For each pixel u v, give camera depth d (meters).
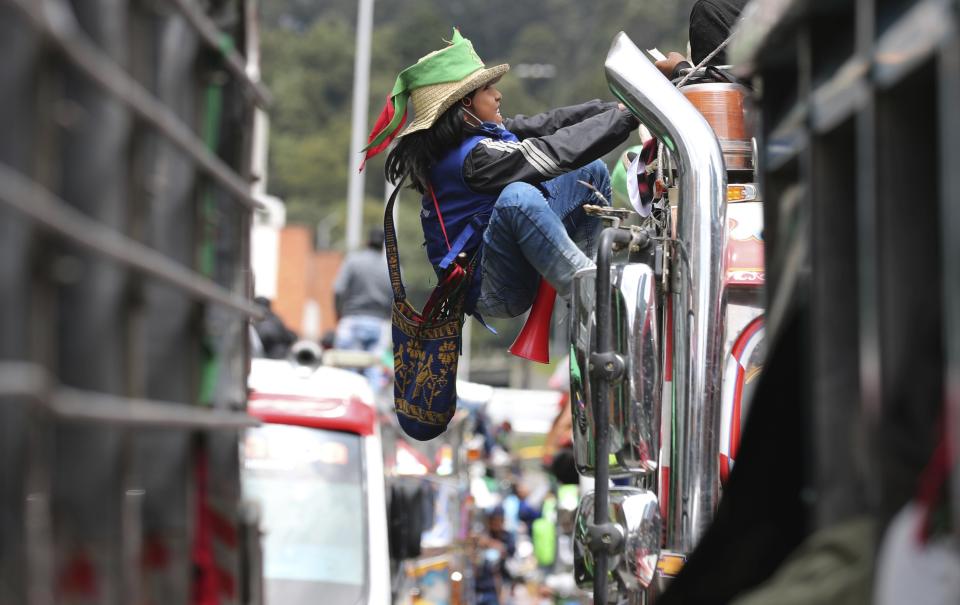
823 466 5.43
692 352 10.45
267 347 34.47
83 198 4.93
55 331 4.67
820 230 5.47
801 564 5.57
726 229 10.57
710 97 12.77
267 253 93.62
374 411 21.27
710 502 10.33
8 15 4.36
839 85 5.28
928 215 4.67
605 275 10.27
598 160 15.12
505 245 13.90
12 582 4.39
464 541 38.47
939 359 4.62
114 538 5.11
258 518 7.77
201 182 6.30
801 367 5.70
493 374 154.50
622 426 10.18
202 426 6.13
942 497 4.60
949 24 4.51
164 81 5.80
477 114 14.48
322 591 19.20
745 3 13.94
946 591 4.57
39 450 4.41
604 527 10.02
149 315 5.61
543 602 55.41
